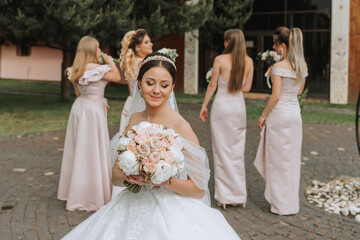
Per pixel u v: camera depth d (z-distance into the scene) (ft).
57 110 38.91
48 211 14.32
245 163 21.54
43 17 33.37
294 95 14.24
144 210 6.87
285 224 13.56
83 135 14.43
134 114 7.72
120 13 34.60
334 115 39.32
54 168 19.79
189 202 7.04
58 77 80.43
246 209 14.93
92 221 7.41
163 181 6.35
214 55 56.34
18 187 16.87
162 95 6.93
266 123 14.47
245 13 49.26
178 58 57.11
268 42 53.72
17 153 22.47
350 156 23.30
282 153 14.14
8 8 33.91
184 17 39.50
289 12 52.49
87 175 14.42
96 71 14.30
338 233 12.89
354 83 49.60
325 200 16.20
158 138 6.29
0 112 37.01
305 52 52.03
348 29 49.26
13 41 37.32
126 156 6.26
